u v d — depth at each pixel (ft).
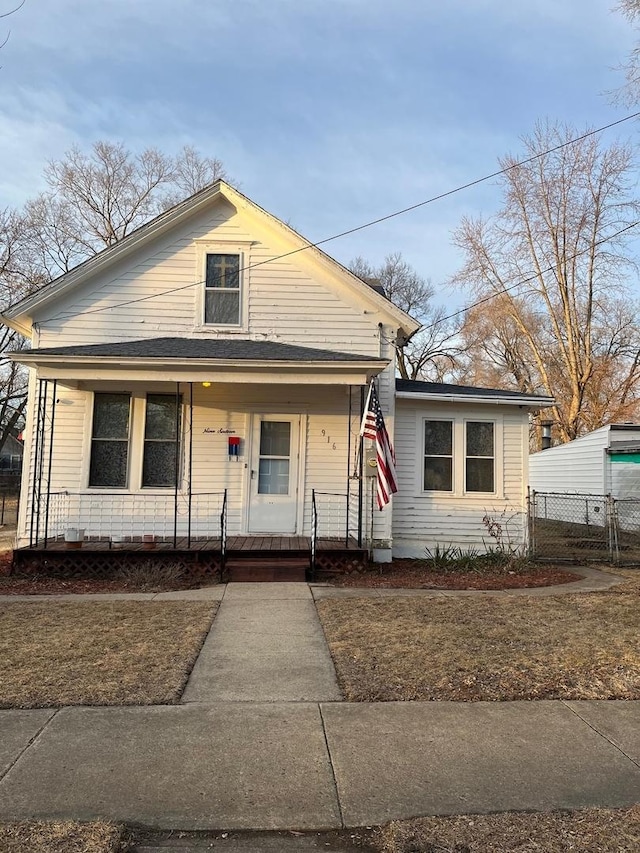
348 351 39.58
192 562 33.88
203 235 39.65
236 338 39.29
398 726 14.62
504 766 12.80
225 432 38.58
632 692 16.78
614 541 45.91
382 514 38.70
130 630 22.13
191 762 12.83
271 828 10.73
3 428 125.08
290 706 15.72
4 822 10.62
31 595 28.89
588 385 98.27
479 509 41.06
